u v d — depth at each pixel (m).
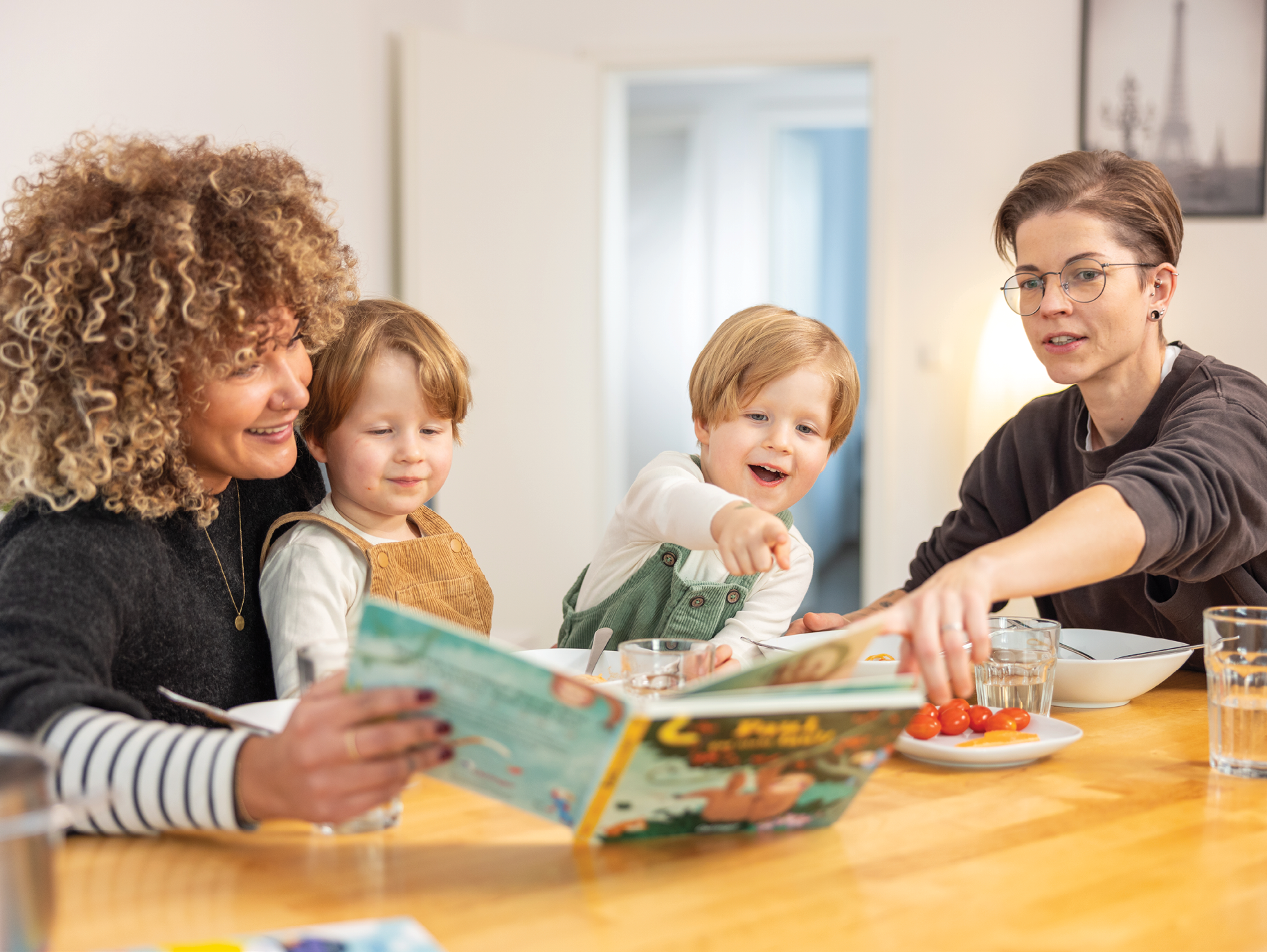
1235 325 3.50
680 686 0.86
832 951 0.57
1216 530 0.95
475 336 3.58
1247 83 3.44
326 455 1.21
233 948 0.55
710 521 1.11
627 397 5.55
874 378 3.79
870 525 3.82
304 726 0.66
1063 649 1.18
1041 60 3.62
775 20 3.78
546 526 3.79
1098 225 1.25
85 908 0.63
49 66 2.17
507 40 3.94
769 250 5.33
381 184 3.49
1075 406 1.45
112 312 0.84
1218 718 0.88
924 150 3.72
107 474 0.83
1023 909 0.62
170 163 0.90
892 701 0.66
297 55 2.99
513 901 0.64
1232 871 0.67
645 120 5.36
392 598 1.16
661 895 0.65
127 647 0.87
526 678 0.61
